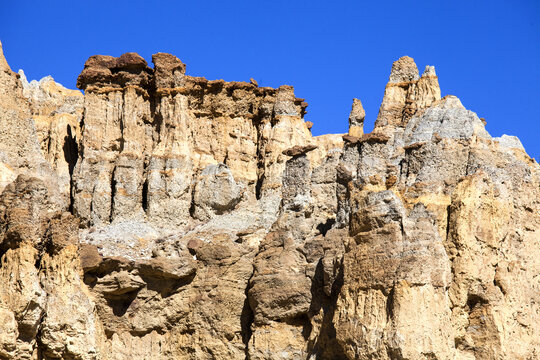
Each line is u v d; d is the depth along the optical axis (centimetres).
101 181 8300
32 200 7188
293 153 7744
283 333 7400
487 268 7000
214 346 7606
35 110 8850
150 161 8362
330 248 7288
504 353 6856
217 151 8719
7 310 6950
